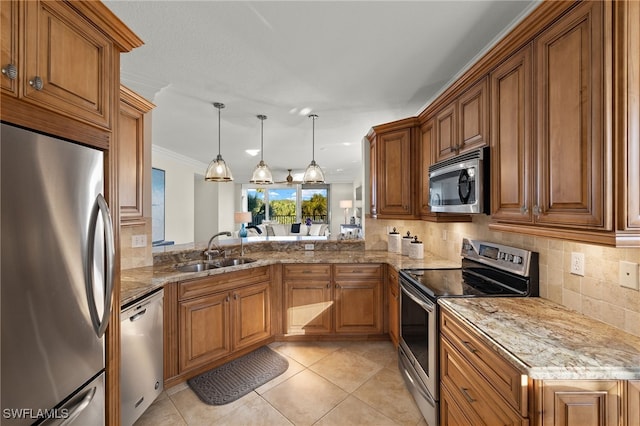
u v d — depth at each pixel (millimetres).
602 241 1006
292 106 3094
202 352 2320
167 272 2285
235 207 10523
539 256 1684
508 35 1411
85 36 1222
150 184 2525
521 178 1404
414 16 1656
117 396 1374
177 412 1915
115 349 1367
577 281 1440
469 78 1845
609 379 965
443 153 2258
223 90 2684
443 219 2418
